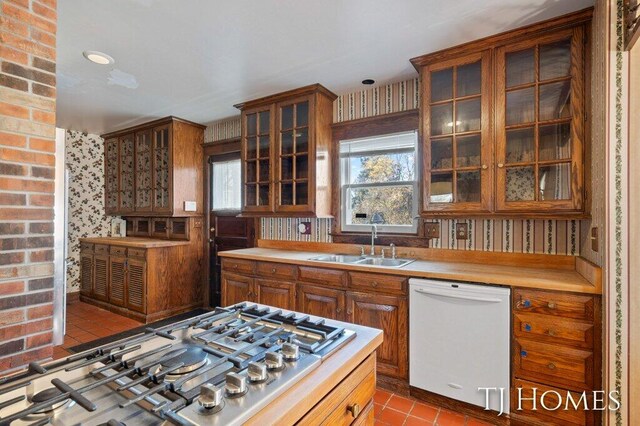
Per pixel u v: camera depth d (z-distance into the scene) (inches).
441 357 80.8
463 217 89.0
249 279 117.2
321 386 29.2
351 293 95.1
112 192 180.4
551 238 87.7
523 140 81.7
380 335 40.9
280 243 137.0
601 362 64.5
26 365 56.5
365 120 116.3
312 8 72.4
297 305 105.9
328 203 122.0
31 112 58.0
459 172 89.2
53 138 60.9
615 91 58.2
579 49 74.0
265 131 126.9
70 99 128.0
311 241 129.4
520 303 72.4
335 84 113.3
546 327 69.6
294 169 118.6
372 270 91.3
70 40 85.4
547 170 79.1
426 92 92.4
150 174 160.6
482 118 84.7
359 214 119.8
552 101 78.2
